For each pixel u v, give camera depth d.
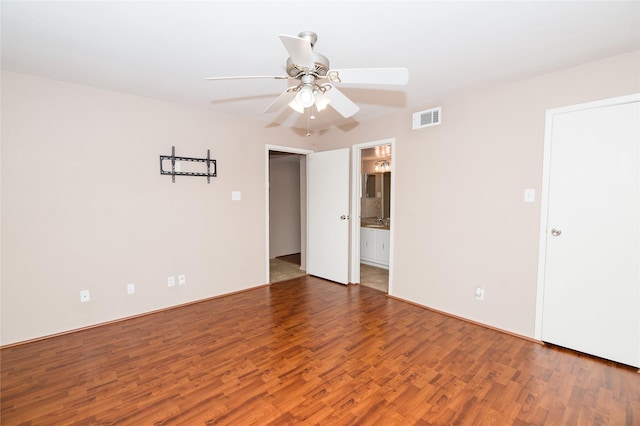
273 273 4.76
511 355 2.33
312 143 4.59
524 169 2.57
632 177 2.11
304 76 1.75
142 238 3.09
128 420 1.66
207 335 2.66
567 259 2.39
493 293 2.80
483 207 2.83
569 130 2.34
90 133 2.76
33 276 2.54
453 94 2.94
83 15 1.64
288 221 6.27
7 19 1.68
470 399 1.83
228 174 3.69
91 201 2.79
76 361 2.24
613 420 1.66
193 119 3.37
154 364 2.21
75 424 1.64
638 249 2.10
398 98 3.06
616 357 2.21
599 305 2.27
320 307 3.32
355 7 1.57
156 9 1.59
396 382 2.00
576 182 2.33
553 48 2.03
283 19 1.69
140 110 3.02
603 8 1.59
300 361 2.24
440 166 3.13
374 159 5.62
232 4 1.55
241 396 1.86
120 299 2.98
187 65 2.30
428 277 3.29
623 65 2.11
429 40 1.92
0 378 2.04
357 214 4.15
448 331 2.74
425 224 3.29
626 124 2.11
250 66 2.33
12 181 2.43
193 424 1.64
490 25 1.75
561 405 1.78
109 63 2.27
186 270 3.40
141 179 3.05
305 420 1.67
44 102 2.54
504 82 2.63
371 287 4.05
